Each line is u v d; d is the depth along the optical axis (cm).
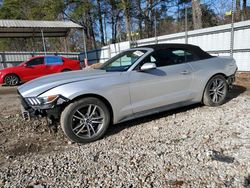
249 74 888
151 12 3067
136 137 369
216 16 2323
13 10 3312
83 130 361
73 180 261
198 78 462
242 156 286
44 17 2972
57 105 337
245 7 2042
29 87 372
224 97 510
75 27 1895
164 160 290
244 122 398
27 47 3950
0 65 1967
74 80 364
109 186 246
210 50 1080
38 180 265
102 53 2192
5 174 281
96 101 360
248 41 902
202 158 288
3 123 473
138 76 392
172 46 450
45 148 350
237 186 233
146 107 405
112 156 311
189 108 502
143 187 241
